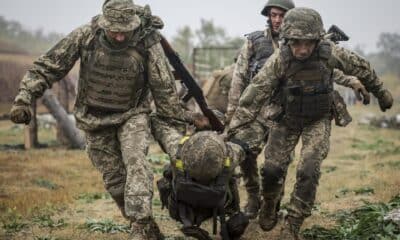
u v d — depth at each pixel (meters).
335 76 7.80
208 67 30.00
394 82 57.34
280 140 7.45
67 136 19.00
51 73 7.24
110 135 7.46
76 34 7.20
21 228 8.74
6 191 11.45
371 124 30.22
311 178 7.03
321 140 7.20
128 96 7.23
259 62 8.69
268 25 8.83
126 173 7.50
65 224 8.94
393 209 8.10
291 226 7.08
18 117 7.11
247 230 8.45
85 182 12.70
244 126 7.16
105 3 7.10
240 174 6.96
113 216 9.62
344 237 7.54
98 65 7.12
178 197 6.45
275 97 7.31
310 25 6.74
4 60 31.41
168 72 7.30
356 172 13.52
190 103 13.92
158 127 7.40
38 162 15.51
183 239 7.95
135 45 7.12
